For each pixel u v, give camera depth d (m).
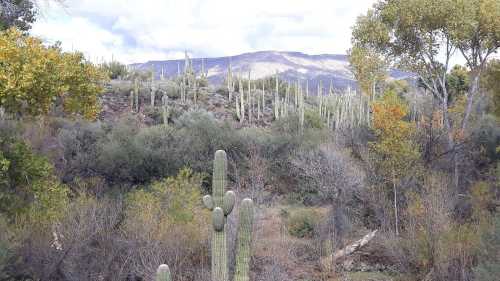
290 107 36.84
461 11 17.00
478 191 14.16
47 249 9.48
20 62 7.22
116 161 17.86
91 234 10.05
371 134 19.67
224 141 21.25
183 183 13.23
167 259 10.52
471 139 18.59
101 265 9.99
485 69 19.78
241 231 6.67
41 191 8.04
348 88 38.66
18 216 9.32
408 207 13.74
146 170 18.70
